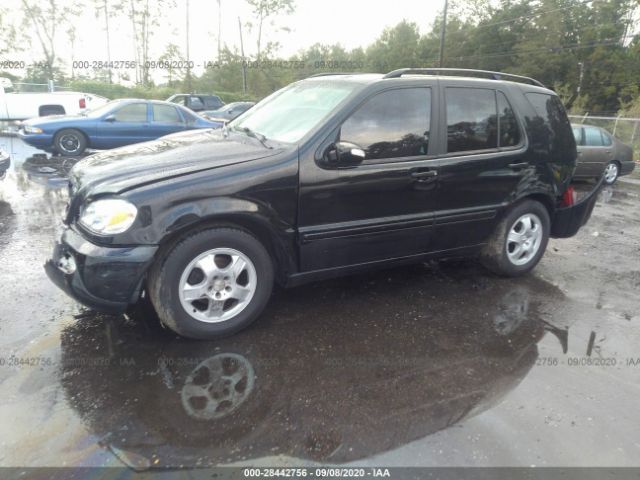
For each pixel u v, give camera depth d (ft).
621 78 126.21
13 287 12.83
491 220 14.01
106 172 10.26
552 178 14.83
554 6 138.72
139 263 9.41
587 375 10.07
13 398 8.45
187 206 9.66
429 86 12.57
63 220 10.77
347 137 11.37
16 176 28.17
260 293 11.02
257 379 9.39
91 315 11.50
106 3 118.11
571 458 7.73
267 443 7.73
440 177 12.59
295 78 139.23
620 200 31.12
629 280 15.81
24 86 90.63
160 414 8.26
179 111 37.17
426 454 7.66
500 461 7.59
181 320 10.17
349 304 12.84
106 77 122.42
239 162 10.37
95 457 7.27
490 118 13.60
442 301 13.32
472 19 161.17
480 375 9.89
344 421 8.33
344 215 11.52
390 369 9.95
